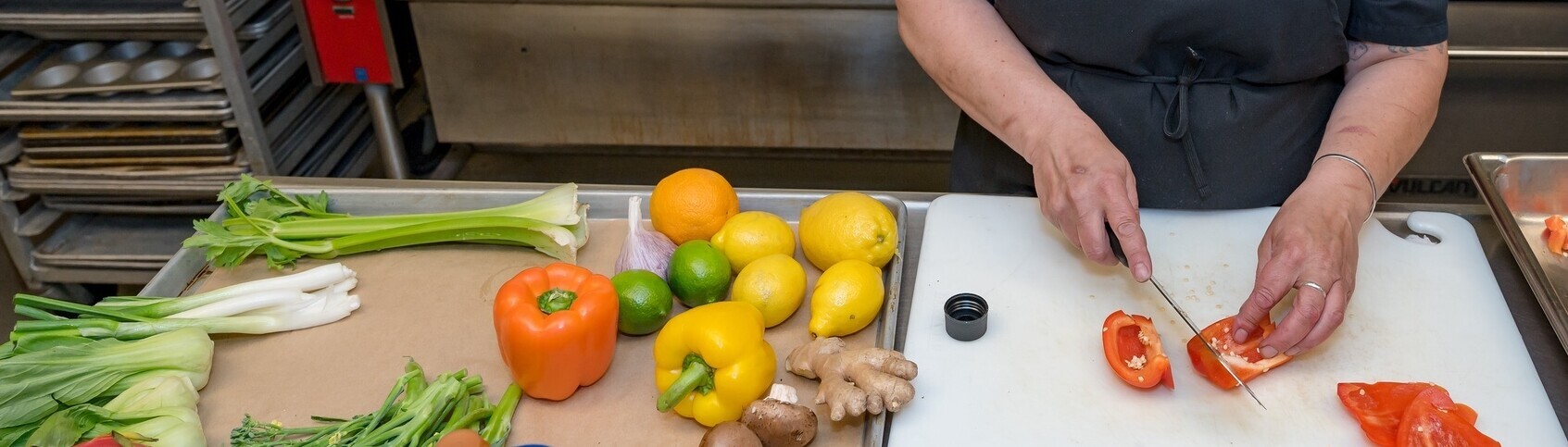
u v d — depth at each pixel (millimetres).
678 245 1089
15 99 1995
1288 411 876
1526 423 860
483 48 2238
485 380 947
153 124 2068
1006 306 1014
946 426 878
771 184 2699
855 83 2244
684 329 867
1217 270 1062
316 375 958
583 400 918
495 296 996
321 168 2273
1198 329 970
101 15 1938
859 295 953
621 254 1061
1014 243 1108
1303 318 864
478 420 884
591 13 2170
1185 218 1155
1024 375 926
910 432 874
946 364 941
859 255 1019
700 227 1063
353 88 2416
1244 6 1044
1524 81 2037
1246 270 1061
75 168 2102
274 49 2143
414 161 2598
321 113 2281
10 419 854
